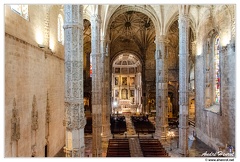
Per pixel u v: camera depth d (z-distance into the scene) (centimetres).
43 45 1791
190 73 4509
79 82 1104
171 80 4791
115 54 4919
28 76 1554
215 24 2330
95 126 1995
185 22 2133
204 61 2672
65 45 1095
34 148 1652
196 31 2903
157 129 2950
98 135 1988
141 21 4478
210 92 2638
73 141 1070
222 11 2161
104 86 2911
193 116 4431
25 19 1512
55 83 2245
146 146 2289
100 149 1977
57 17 2309
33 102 1642
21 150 1433
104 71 2889
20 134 1417
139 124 3719
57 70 2320
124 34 4756
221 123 2198
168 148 2455
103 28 2834
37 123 1700
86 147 2561
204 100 2691
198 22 2861
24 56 1484
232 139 1958
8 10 1263
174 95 4778
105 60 2995
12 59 1307
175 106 4762
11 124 1298
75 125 1076
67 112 1084
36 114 1689
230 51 2005
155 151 2105
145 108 4956
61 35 2508
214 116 2381
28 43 1553
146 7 2964
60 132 2417
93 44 2027
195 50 3033
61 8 2444
